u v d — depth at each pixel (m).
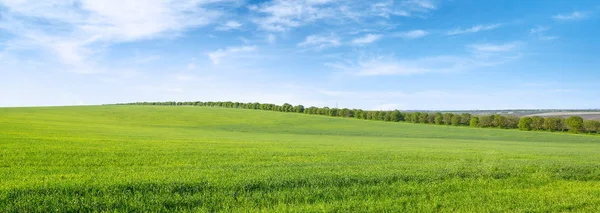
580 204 10.05
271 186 11.23
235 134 55.41
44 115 87.88
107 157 18.58
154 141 30.95
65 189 9.89
